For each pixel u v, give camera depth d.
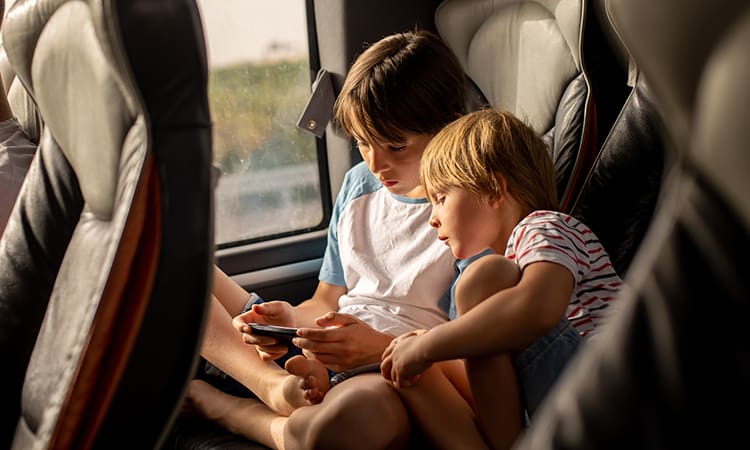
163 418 0.76
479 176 1.34
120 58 0.70
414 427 1.27
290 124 2.13
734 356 0.34
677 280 0.34
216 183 0.83
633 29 0.35
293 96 2.12
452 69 1.62
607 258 1.31
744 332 0.33
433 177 1.40
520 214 1.37
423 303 1.58
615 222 1.58
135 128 0.72
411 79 1.55
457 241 1.37
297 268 2.08
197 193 0.72
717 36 0.33
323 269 1.80
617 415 0.35
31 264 0.97
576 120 1.68
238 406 1.50
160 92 0.71
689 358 0.34
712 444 0.34
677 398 0.34
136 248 0.71
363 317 1.57
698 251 0.34
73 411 0.73
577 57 1.68
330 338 1.36
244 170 2.09
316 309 1.73
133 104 0.71
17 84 1.45
